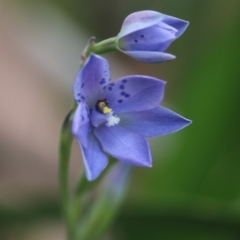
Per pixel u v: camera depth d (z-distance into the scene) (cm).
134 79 36
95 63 35
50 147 50
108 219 40
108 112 36
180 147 46
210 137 45
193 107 45
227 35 45
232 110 45
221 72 45
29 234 45
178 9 53
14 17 55
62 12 56
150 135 36
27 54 54
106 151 36
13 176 48
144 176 46
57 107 52
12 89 52
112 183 40
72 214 39
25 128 50
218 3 51
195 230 43
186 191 46
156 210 42
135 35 36
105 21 56
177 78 52
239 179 45
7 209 43
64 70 53
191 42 52
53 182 48
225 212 43
